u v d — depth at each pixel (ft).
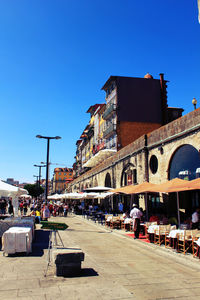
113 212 85.46
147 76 148.66
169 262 28.48
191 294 18.51
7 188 37.73
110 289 18.99
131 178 78.79
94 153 181.06
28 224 38.42
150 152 67.05
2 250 32.94
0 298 16.87
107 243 40.45
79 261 22.54
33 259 28.04
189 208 51.98
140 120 134.51
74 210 126.82
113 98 140.77
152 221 47.78
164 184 43.68
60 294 17.76
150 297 17.75
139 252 33.86
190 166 52.49
